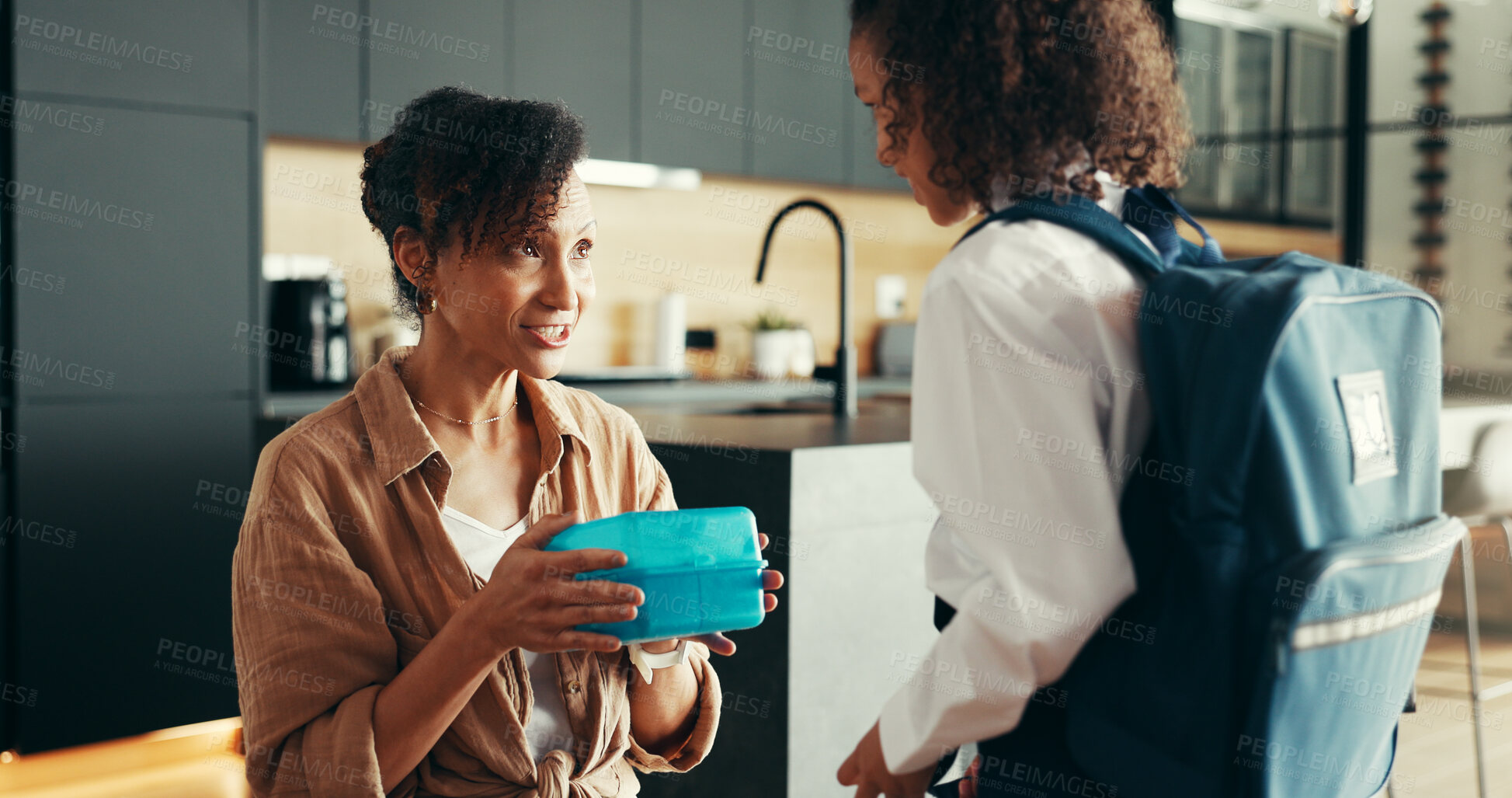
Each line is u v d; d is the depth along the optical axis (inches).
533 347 34.1
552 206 33.0
